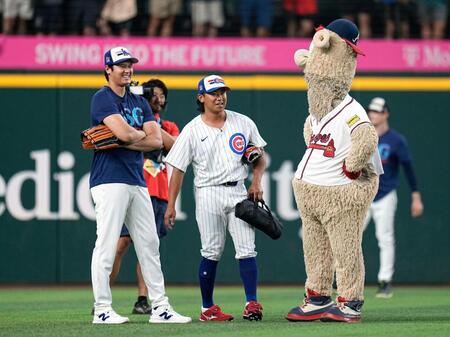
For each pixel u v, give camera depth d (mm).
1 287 42688
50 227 43344
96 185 25375
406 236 43969
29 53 45031
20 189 43312
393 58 45688
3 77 43344
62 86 43438
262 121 43750
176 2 47344
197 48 45219
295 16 47594
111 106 25125
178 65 45219
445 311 31078
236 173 26250
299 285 44031
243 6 47500
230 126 26406
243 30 47500
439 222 43969
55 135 43438
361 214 25250
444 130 44031
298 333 22953
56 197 43344
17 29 46625
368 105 43938
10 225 43281
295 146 43719
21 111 43406
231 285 43594
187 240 43344
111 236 25250
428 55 45688
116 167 25266
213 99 26094
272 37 46906
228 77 43719
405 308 32406
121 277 43438
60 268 43281
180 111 43375
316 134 25578
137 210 25719
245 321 26109
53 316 29266
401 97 44000
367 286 43594
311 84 25562
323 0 47781
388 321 26516
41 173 43375
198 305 34094
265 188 43656
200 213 26312
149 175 29891
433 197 43938
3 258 43281
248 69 44906
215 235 26312
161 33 46938
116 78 25422
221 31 47500
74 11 46750
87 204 43406
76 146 43344
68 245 43344
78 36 45594
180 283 43688
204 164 26188
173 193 26812
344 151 25156
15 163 43344
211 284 26562
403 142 38656
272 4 47594
